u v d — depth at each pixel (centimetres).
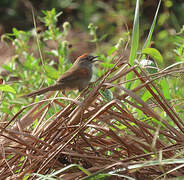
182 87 1162
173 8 2164
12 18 2523
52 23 1438
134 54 1023
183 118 1030
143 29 1741
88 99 839
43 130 889
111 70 874
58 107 1098
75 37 2089
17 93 1270
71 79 1106
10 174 824
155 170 821
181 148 823
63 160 839
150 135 857
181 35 1420
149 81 862
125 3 2227
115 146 859
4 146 885
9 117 1143
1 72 1396
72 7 2483
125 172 795
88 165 836
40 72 1355
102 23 2258
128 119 867
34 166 805
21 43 1475
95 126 816
